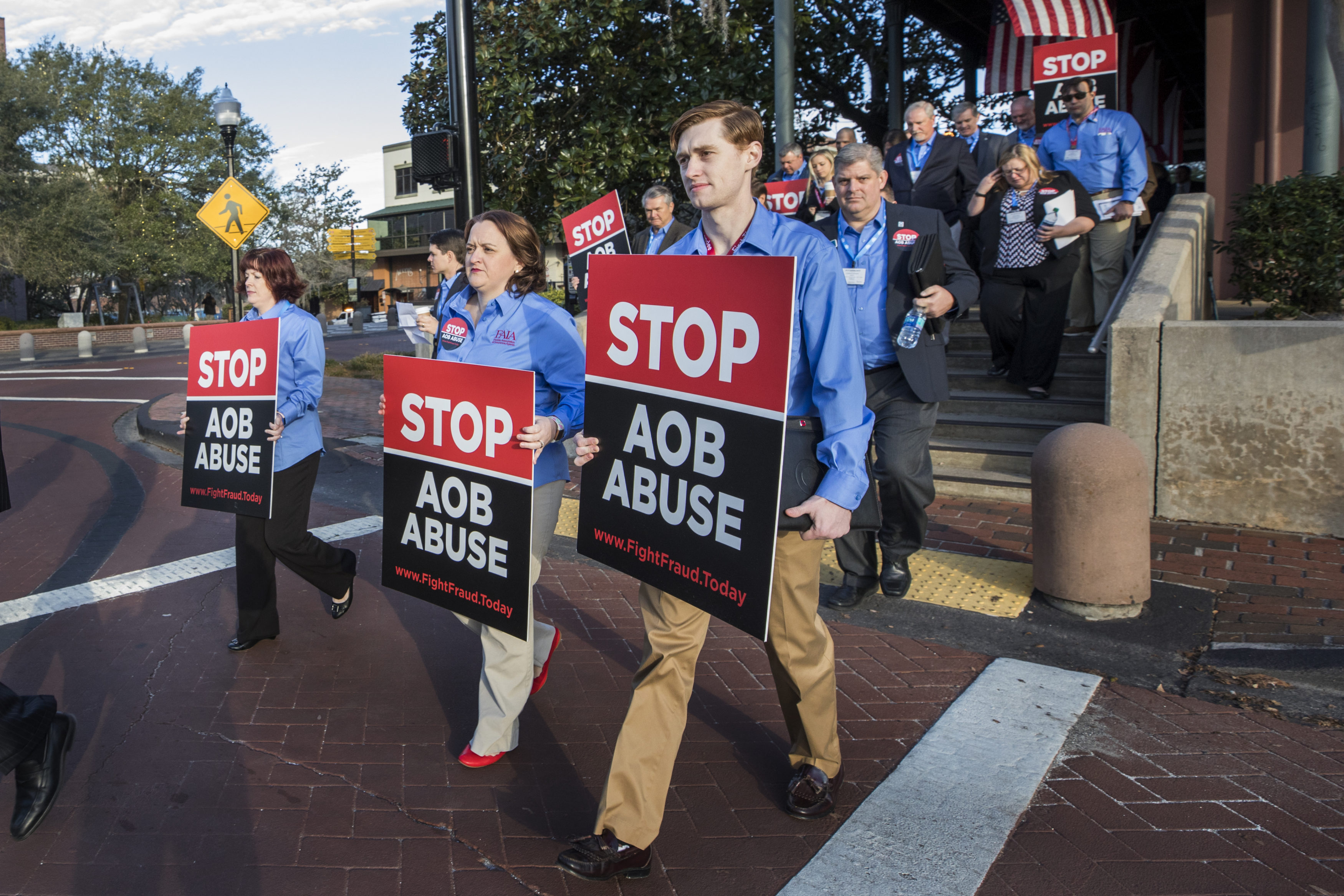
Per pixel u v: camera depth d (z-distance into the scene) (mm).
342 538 6184
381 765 3195
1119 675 3818
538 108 11523
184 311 56469
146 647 4305
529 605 2816
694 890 2508
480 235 3008
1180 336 5531
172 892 2518
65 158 37188
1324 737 3281
